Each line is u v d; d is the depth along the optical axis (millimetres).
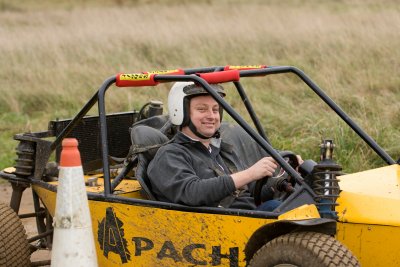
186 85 13641
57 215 11695
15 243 14562
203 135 13648
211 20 52750
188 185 12914
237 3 81062
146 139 14070
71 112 31672
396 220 11797
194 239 12766
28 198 23531
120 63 38875
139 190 14516
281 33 43312
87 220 11789
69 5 91875
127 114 17250
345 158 22844
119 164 16953
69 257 11625
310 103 28062
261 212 12141
